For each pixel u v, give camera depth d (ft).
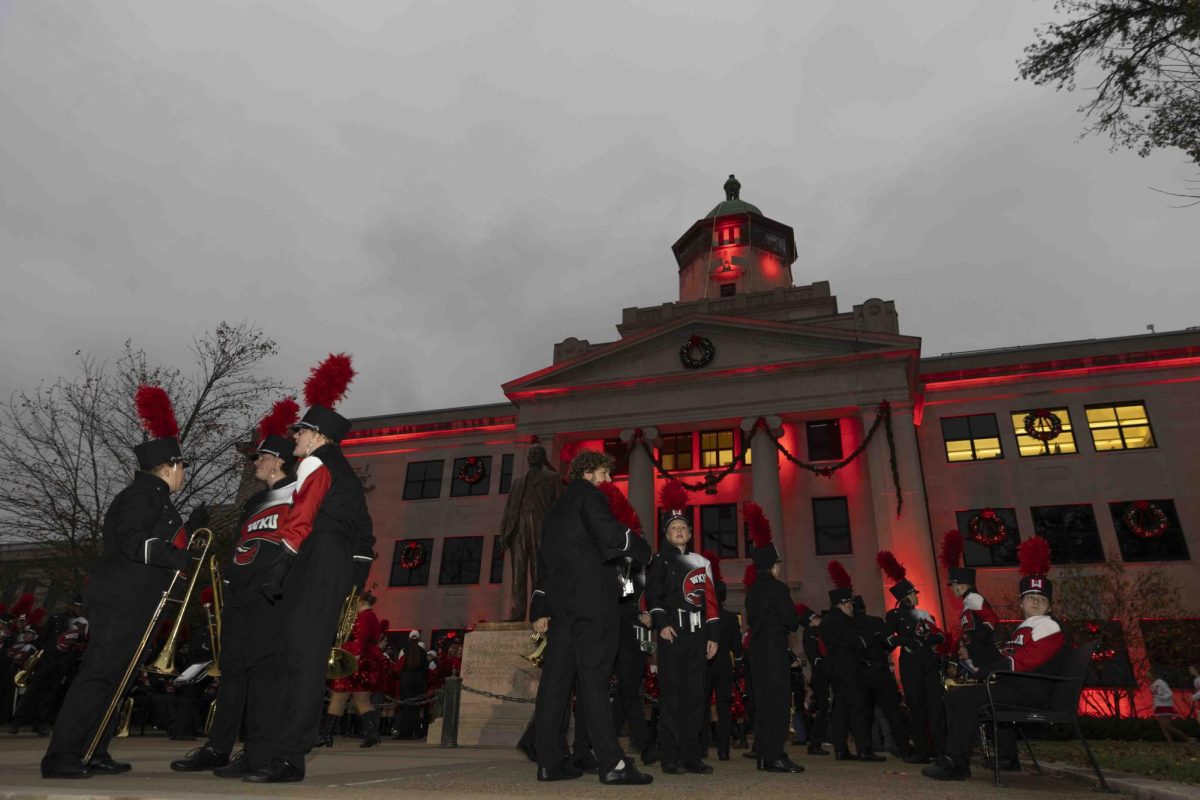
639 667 23.82
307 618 12.46
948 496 99.35
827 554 99.50
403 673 48.85
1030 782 18.86
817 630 36.29
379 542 119.85
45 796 8.71
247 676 15.30
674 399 108.78
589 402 112.57
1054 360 101.24
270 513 14.65
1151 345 100.22
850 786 15.66
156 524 14.35
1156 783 16.29
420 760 20.94
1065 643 19.04
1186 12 31.40
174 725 38.19
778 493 99.86
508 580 106.83
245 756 13.17
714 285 146.51
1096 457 95.81
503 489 117.80
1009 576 92.43
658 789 13.14
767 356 107.55
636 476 105.81
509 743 31.12
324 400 15.03
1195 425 93.56
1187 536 89.10
